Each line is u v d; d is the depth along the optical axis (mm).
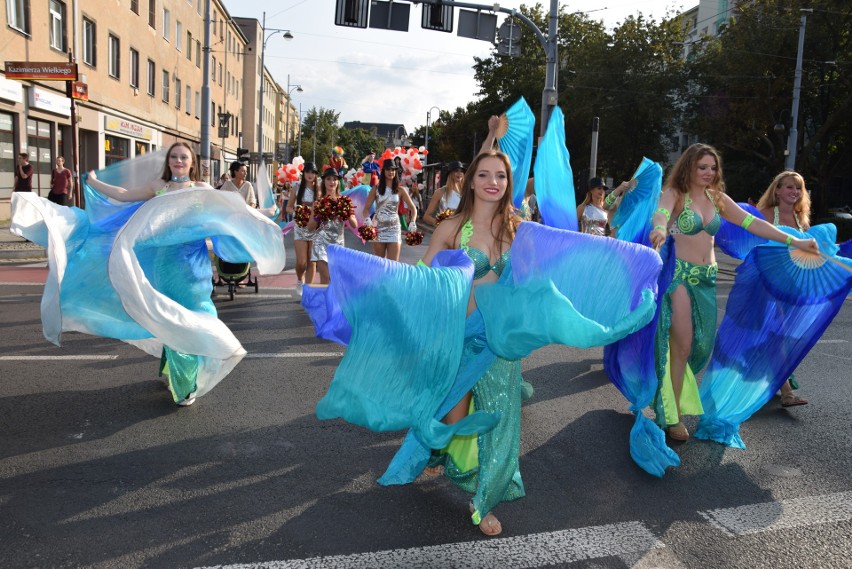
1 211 18594
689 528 3275
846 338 7852
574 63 39688
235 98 55156
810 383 5977
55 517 3215
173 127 35562
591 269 3037
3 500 3369
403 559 2918
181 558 2889
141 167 4969
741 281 4914
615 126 37500
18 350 6137
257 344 6727
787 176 5371
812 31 28234
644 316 2846
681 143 46188
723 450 4359
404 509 3393
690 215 4328
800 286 4648
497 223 3303
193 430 4379
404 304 2830
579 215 9078
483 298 3111
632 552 3035
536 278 3008
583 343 2830
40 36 20031
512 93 43750
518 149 4422
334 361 6133
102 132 25578
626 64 37219
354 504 3434
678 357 4465
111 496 3447
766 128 32531
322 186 9352
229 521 3223
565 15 41250
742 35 29750
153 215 4207
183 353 4289
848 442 4551
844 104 28688
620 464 4070
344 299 2850
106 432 4301
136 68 29656
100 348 6273
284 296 9602
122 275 4051
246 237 4555
